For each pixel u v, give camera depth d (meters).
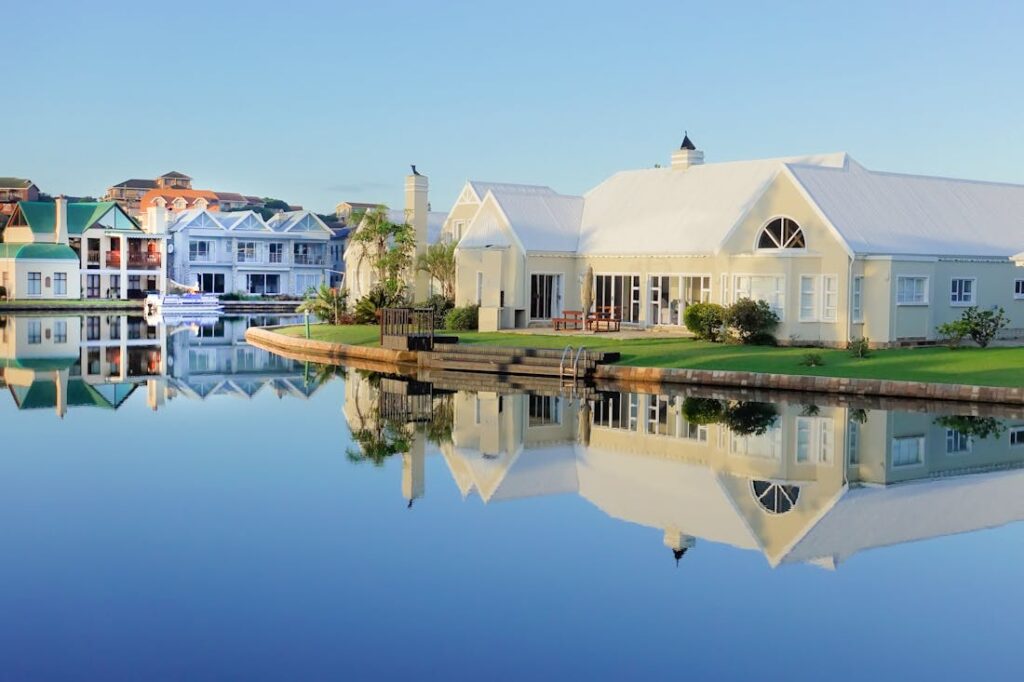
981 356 35.88
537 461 22.83
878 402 30.47
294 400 32.81
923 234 43.44
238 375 39.94
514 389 34.97
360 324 58.94
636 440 25.38
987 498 19.06
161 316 81.31
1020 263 35.88
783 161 51.19
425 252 62.16
